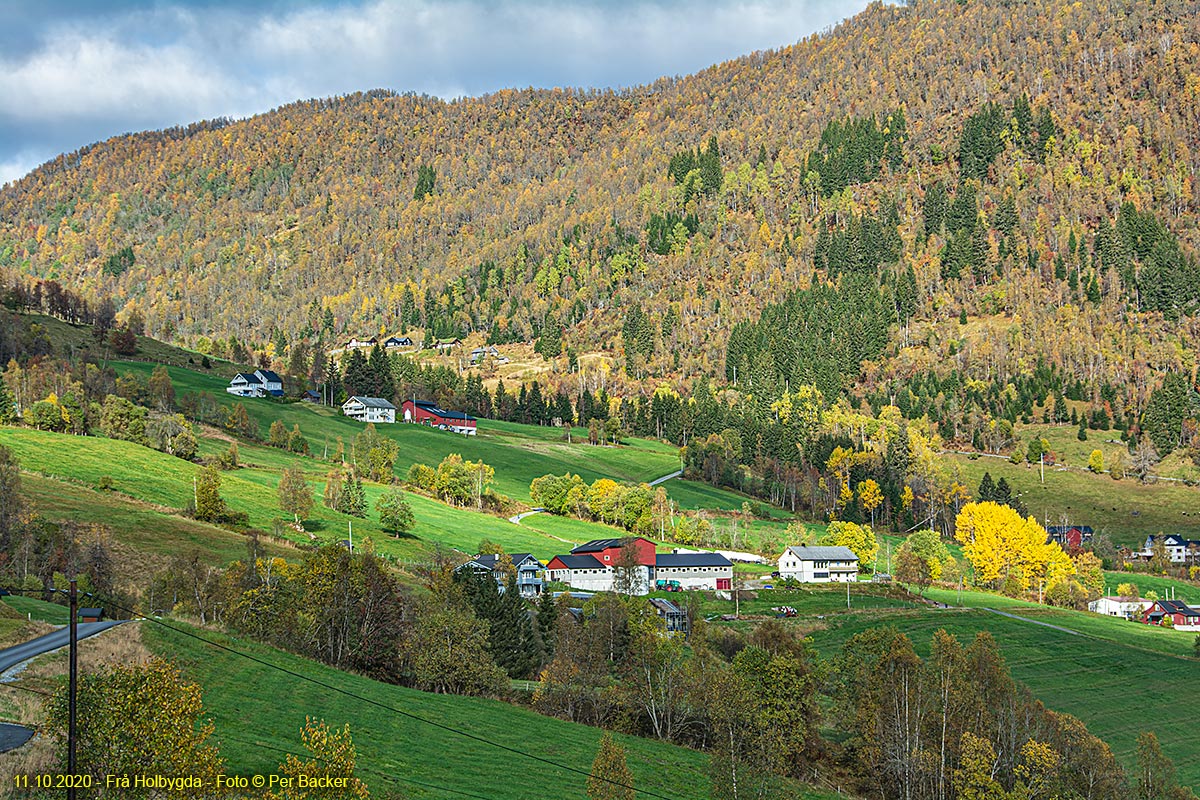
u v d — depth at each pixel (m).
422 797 53.88
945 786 81.62
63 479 140.00
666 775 70.62
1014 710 87.62
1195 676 123.62
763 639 100.81
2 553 97.88
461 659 84.06
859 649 104.38
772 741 79.06
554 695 83.88
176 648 67.69
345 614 83.62
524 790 59.03
